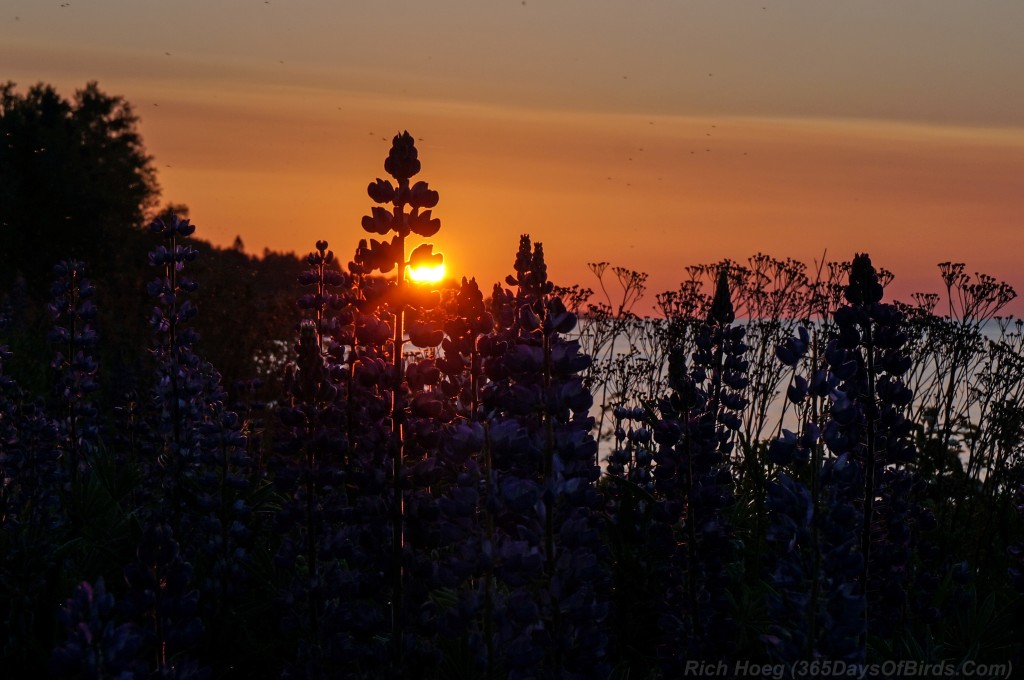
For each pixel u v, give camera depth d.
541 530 3.49
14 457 6.60
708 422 4.96
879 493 4.45
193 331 6.56
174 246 6.67
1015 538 6.91
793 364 3.53
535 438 3.64
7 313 17.48
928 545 5.40
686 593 4.79
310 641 4.26
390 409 3.97
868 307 4.32
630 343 8.71
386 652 3.89
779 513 3.16
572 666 3.40
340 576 4.30
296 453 4.72
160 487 6.65
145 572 3.24
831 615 3.11
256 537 5.70
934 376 8.40
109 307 18.05
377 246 3.97
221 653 4.69
